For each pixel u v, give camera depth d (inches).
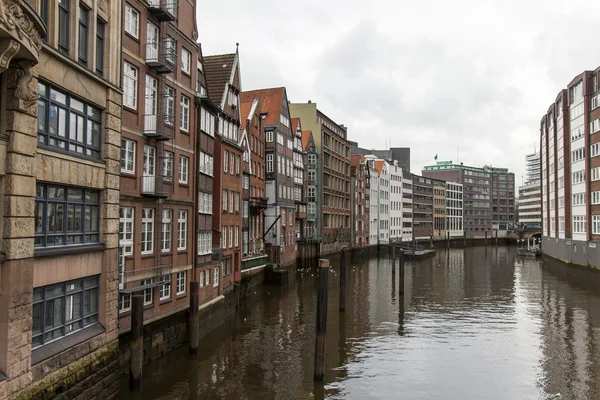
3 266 451.5
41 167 505.4
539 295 1641.2
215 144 1192.8
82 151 589.0
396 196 4527.6
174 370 796.6
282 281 1765.5
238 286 1346.0
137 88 765.3
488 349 969.5
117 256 653.3
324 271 769.6
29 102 467.8
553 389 761.6
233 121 1332.4
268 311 1304.1
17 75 452.4
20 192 465.1
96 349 601.9
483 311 1353.3
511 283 1961.1
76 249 566.6
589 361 896.3
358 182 3540.8
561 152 2568.9
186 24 936.9
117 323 657.0
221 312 1127.6
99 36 631.8
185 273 928.9
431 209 5521.7
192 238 957.2
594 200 2041.1
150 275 786.8
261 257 1702.8
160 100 823.7
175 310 879.1
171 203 865.5
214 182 1184.2
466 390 754.2
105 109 630.5
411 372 829.2
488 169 7057.1
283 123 2143.2
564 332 1108.5
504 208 7155.5
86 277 597.9
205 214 1037.8
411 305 1438.2
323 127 2851.9
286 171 2176.4
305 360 877.2
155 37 820.6
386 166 4247.0
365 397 717.9
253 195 1823.3
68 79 549.0
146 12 786.2
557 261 2571.4
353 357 906.7
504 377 812.0
